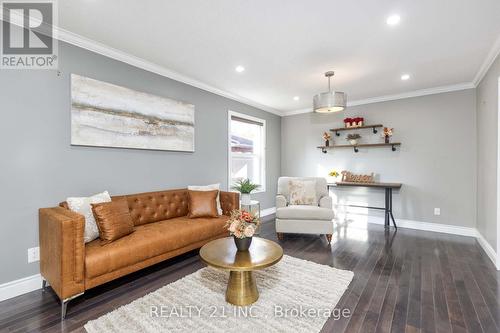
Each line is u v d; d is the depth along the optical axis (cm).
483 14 213
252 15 217
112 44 270
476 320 180
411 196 443
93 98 266
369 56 297
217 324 172
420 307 196
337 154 525
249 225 208
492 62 296
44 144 232
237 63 320
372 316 184
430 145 427
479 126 367
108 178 281
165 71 337
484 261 290
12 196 214
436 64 320
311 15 217
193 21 226
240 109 480
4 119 210
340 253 314
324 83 395
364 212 487
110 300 205
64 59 246
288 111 587
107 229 221
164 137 337
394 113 459
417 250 326
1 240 208
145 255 232
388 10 209
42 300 207
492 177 297
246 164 511
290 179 437
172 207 325
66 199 246
